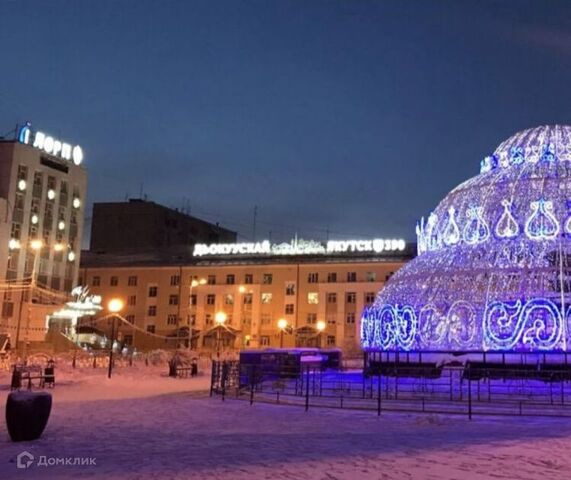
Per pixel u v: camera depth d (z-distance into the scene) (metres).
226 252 87.31
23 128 77.75
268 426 17.33
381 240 81.38
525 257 30.48
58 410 20.47
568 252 29.81
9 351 55.25
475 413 19.62
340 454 12.79
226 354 65.00
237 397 24.22
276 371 27.64
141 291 85.44
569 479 10.79
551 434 15.70
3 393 26.05
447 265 32.06
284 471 11.15
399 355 31.17
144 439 14.88
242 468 11.38
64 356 50.25
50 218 78.69
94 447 13.69
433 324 30.20
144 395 26.58
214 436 15.39
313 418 18.92
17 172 74.25
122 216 102.25
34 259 75.06
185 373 39.66
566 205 31.28
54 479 10.50
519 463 12.01
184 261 86.19
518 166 34.78
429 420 18.03
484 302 29.53
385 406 21.08
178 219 107.75
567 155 34.44
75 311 75.69
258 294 80.75
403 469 11.38
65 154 82.75
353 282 77.31
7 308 69.56
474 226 32.91
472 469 11.45
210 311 82.12
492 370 24.61
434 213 36.06
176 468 11.35
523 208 31.88
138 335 84.25
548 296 28.75
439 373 29.03
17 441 14.30
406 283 32.88
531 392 23.02
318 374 29.89
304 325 77.75
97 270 87.50
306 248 84.00
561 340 27.89
